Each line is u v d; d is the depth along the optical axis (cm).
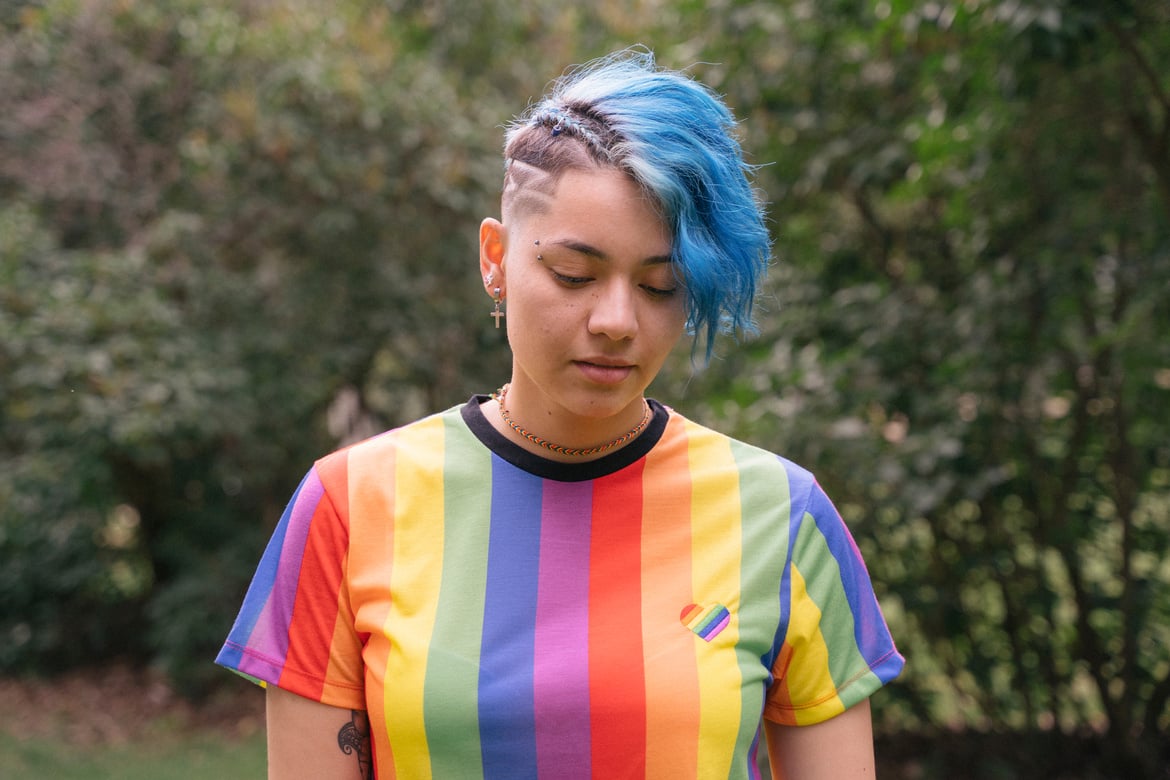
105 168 613
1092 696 444
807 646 127
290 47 580
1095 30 313
